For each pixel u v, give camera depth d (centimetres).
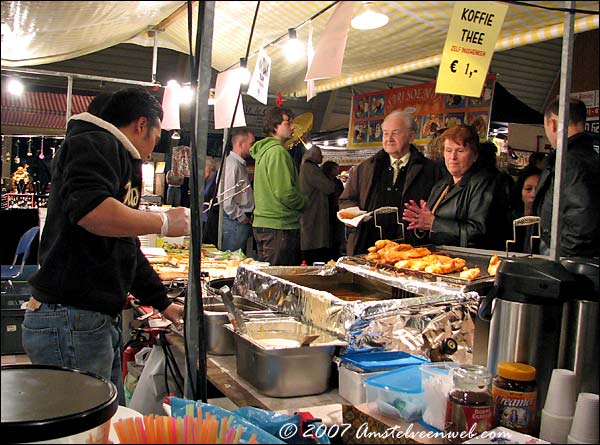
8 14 129
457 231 291
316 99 701
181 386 213
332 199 484
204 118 134
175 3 133
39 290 178
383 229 358
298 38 232
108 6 124
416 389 136
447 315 166
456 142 299
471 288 191
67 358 177
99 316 180
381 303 166
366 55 264
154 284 209
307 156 466
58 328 176
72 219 167
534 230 284
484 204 291
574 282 135
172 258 335
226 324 186
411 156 355
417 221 304
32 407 102
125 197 189
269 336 187
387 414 137
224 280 253
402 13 155
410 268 236
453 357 165
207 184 499
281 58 293
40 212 418
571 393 123
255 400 159
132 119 192
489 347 144
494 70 680
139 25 196
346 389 157
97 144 174
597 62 552
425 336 164
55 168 183
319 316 180
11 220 418
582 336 137
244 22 209
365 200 369
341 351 165
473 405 122
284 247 411
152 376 220
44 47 202
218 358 196
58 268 175
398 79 573
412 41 225
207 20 130
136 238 204
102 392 108
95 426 99
